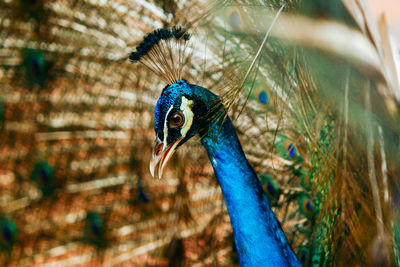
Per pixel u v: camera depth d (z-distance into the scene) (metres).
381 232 1.76
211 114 1.87
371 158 1.69
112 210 2.91
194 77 2.49
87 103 3.00
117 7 2.95
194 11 2.51
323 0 1.60
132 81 2.96
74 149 2.98
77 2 3.05
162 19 2.75
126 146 2.98
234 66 2.23
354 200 1.80
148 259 2.79
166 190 2.92
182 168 2.91
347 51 1.60
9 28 3.05
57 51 3.04
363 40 1.67
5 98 2.99
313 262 2.04
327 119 1.72
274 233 1.84
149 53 1.90
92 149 2.99
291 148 2.44
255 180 1.88
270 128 2.51
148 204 2.91
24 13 3.07
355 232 1.84
